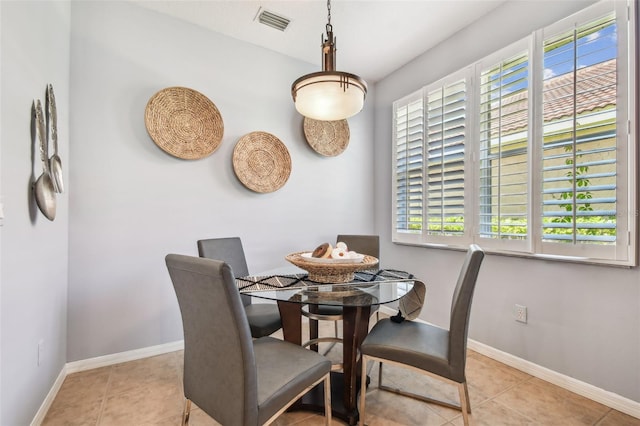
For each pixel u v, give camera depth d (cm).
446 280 269
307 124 305
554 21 193
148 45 232
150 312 232
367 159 354
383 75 340
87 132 209
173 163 241
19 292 130
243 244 273
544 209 196
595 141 172
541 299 198
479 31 240
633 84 160
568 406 168
